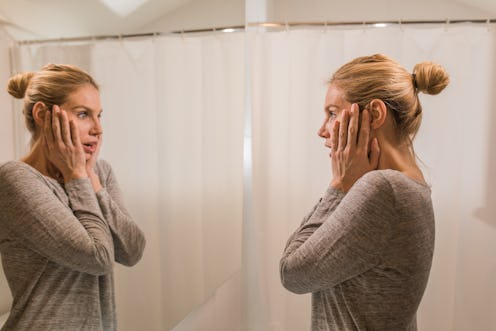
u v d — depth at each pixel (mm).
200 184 1415
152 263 1082
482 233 1646
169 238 1205
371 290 828
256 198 1721
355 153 912
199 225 1417
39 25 621
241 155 1641
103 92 817
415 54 1597
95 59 786
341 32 1613
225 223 1579
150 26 1096
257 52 1649
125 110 932
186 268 1329
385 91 894
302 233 937
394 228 776
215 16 1566
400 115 904
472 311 1682
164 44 1185
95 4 784
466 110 1608
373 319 833
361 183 804
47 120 637
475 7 1829
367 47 1612
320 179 1690
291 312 1794
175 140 1246
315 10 2029
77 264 692
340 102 948
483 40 1579
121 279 877
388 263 795
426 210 813
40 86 621
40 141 619
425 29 1593
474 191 1637
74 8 710
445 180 1613
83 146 732
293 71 1649
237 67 1563
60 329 665
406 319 830
